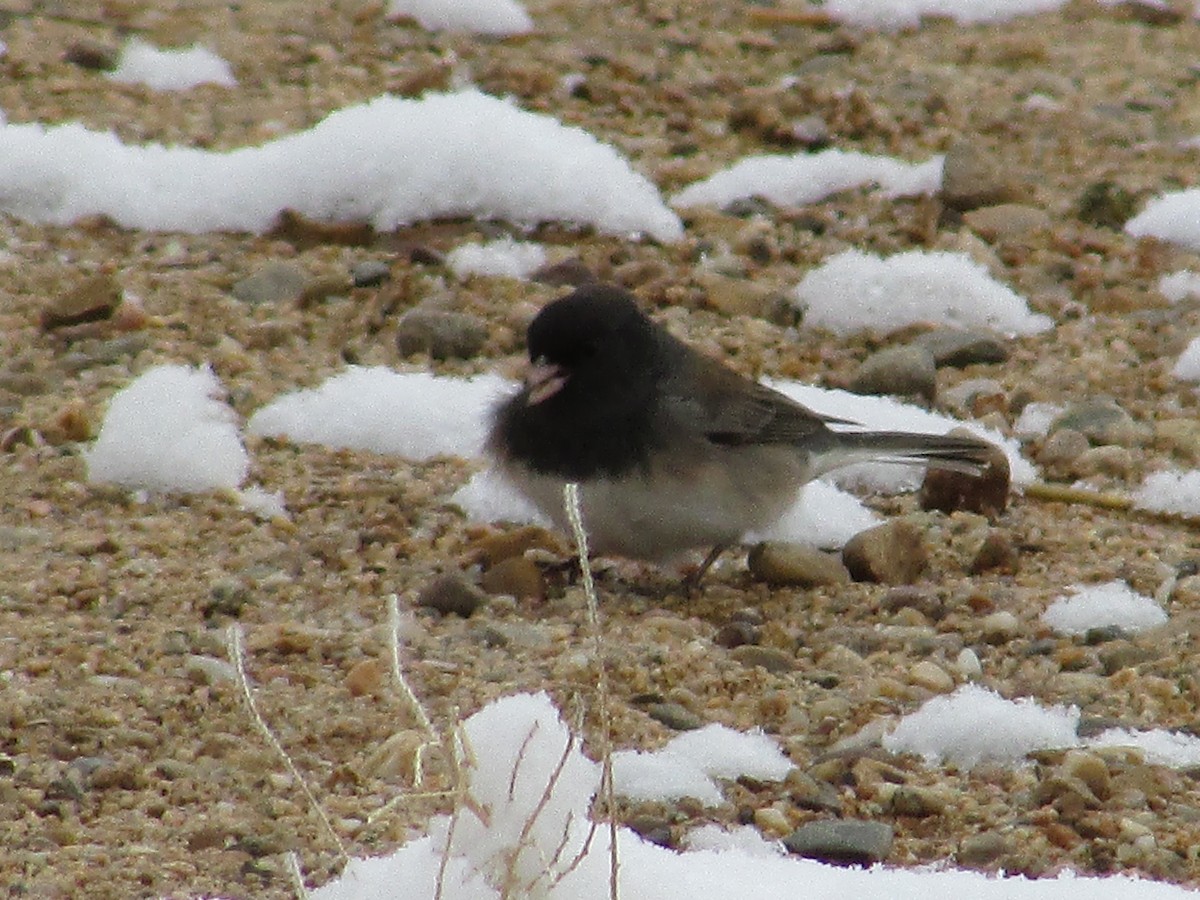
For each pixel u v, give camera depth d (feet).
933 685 31.81
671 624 34.22
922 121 64.23
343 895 21.26
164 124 58.49
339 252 51.85
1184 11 79.20
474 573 36.55
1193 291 52.44
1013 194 57.47
